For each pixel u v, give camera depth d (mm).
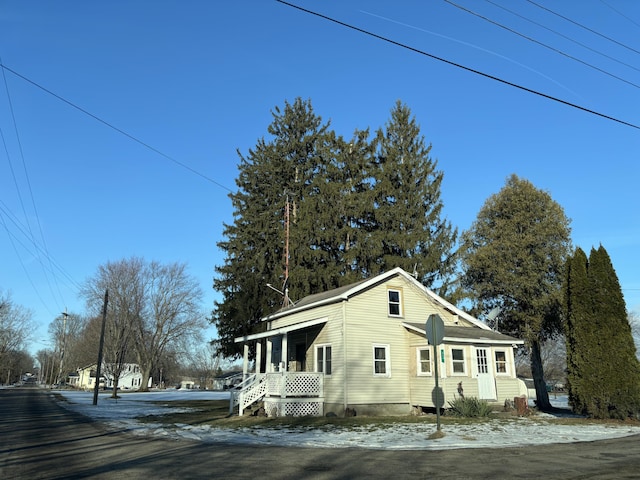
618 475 7930
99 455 10633
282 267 33938
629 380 17172
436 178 35875
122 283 51531
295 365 24594
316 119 40156
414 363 22078
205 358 109125
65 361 107625
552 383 75000
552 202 29641
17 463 9602
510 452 10508
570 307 19234
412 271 33219
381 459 9727
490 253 29406
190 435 14477
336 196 33844
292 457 10125
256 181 37469
